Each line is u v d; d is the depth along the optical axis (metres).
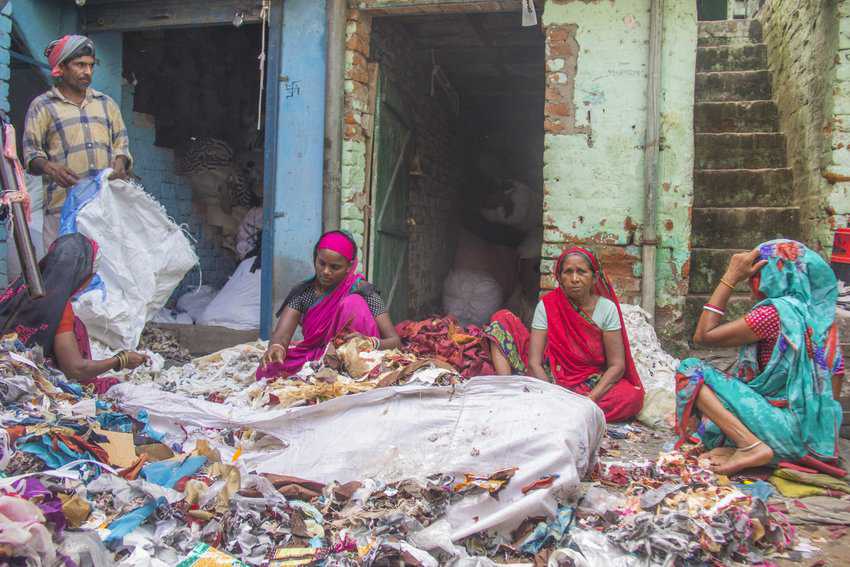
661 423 3.83
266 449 2.82
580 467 2.54
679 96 5.04
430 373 2.91
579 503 2.55
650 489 2.74
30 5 5.82
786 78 6.26
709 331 3.32
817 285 3.24
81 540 1.91
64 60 4.60
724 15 9.62
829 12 5.01
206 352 5.95
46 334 3.07
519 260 8.70
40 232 5.61
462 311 8.09
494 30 6.89
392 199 6.51
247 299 6.17
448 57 7.73
